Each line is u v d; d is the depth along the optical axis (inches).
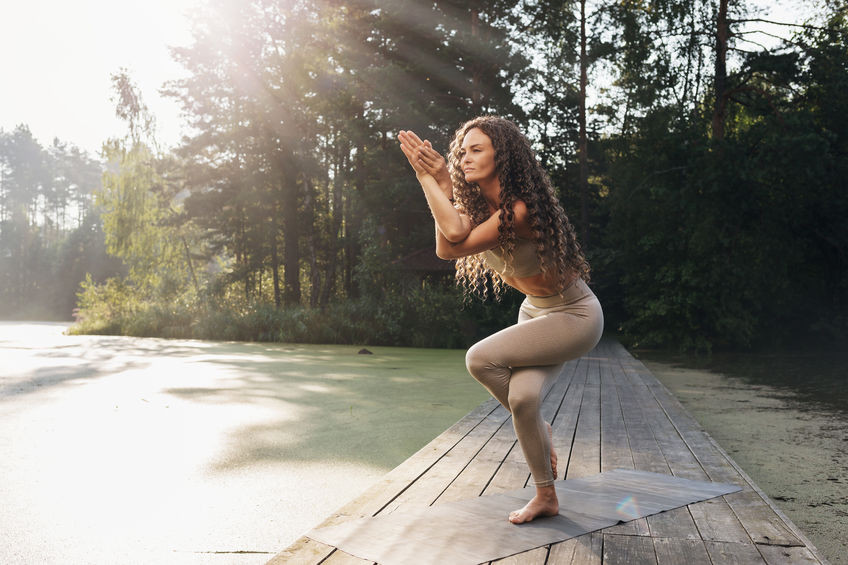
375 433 190.5
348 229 1046.4
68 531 108.7
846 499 134.7
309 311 701.3
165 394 263.6
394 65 754.2
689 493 107.0
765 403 273.1
